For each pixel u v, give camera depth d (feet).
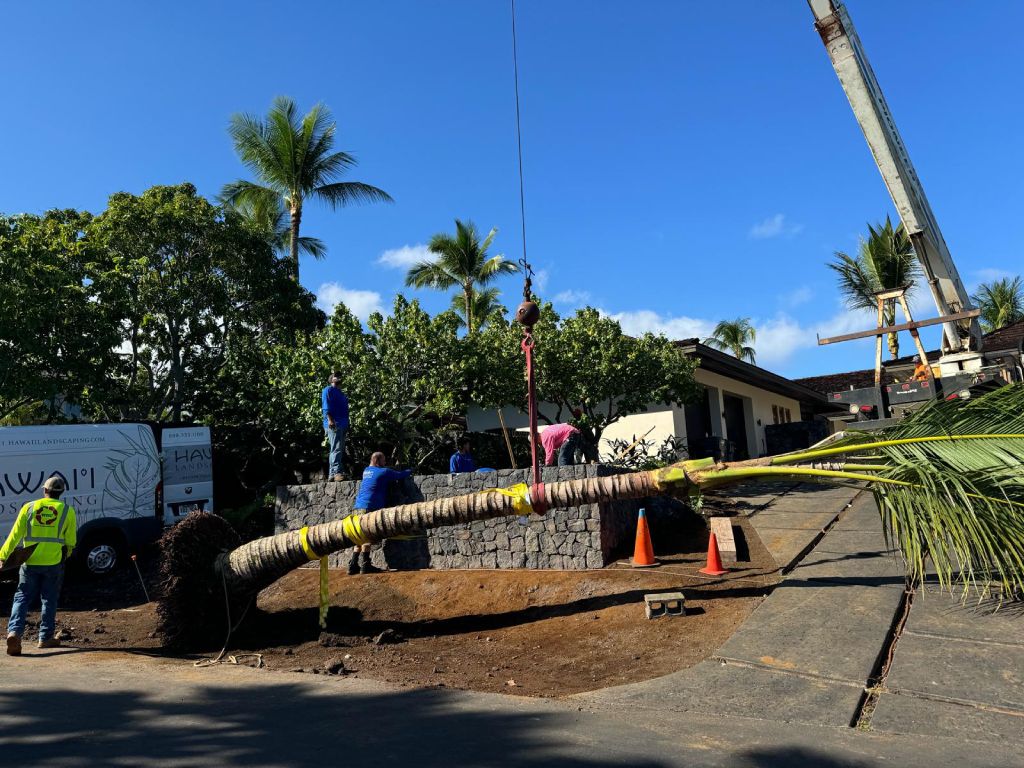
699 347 54.80
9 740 13.10
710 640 18.74
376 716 14.44
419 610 25.81
